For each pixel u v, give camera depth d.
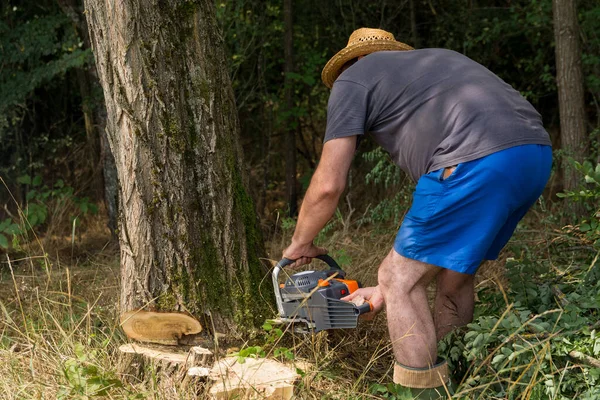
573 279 3.01
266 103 6.75
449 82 2.34
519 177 2.25
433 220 2.28
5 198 6.66
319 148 7.22
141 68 2.70
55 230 6.09
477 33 6.45
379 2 6.53
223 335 2.80
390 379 2.79
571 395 2.38
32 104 7.15
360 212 6.27
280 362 2.72
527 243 3.88
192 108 2.79
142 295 2.79
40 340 2.94
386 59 2.46
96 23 2.74
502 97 2.31
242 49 6.20
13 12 6.35
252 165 7.14
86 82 6.54
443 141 2.29
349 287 2.66
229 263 2.87
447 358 2.59
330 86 2.88
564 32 4.69
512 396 2.33
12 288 4.22
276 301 2.79
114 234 5.77
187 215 2.79
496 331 2.49
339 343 2.90
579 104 4.69
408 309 2.38
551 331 2.46
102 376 2.50
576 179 4.50
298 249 2.65
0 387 2.61
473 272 2.33
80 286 4.29
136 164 2.73
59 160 7.11
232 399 2.41
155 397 2.49
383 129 2.45
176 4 2.74
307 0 6.60
